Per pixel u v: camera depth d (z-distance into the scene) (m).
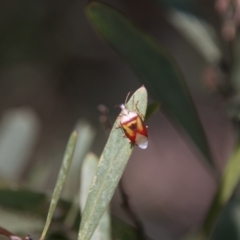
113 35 0.34
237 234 0.36
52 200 0.30
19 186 0.38
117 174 0.28
